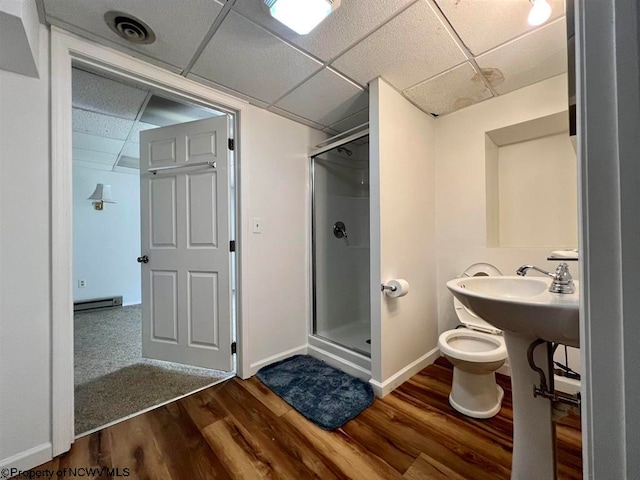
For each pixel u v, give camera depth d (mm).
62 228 1293
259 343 2094
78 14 1203
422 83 1785
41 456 1218
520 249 1894
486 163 2035
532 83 1794
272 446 1324
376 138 1746
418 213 2082
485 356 1444
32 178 1224
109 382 1937
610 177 396
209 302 2072
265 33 1336
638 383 373
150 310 2250
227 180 2016
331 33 1341
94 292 4230
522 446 1021
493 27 1310
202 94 1772
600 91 405
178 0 1142
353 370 1989
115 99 2141
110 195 4156
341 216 2648
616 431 391
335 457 1254
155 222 2230
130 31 1313
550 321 779
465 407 1550
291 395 1724
